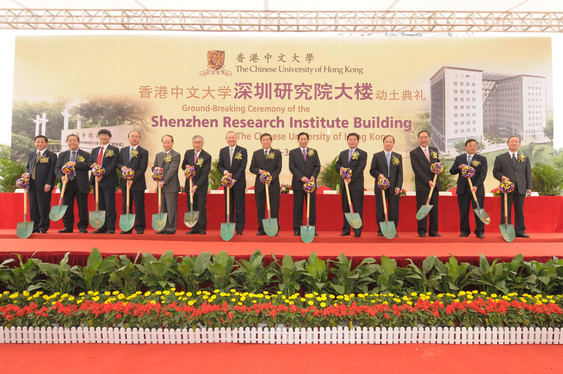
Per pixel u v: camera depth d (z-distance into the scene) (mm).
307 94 7512
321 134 7500
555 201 5512
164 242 4180
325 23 7305
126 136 7574
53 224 5539
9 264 3336
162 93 7531
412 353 2594
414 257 3348
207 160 4992
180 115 7516
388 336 2756
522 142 7672
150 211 5590
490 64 7672
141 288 3248
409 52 7617
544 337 2746
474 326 2836
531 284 3111
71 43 7609
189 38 7523
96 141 7617
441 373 2314
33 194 4973
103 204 5023
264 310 2799
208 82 7512
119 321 2785
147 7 7043
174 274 3197
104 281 3221
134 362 2443
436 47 7629
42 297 2992
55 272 3133
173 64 7539
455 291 3145
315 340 2744
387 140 4906
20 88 7602
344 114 7531
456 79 7648
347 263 3178
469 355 2562
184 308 2807
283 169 7469
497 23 7129
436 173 4742
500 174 4988
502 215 5340
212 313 2768
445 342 2756
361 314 2795
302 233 4590
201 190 4938
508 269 3162
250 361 2459
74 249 3529
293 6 7004
